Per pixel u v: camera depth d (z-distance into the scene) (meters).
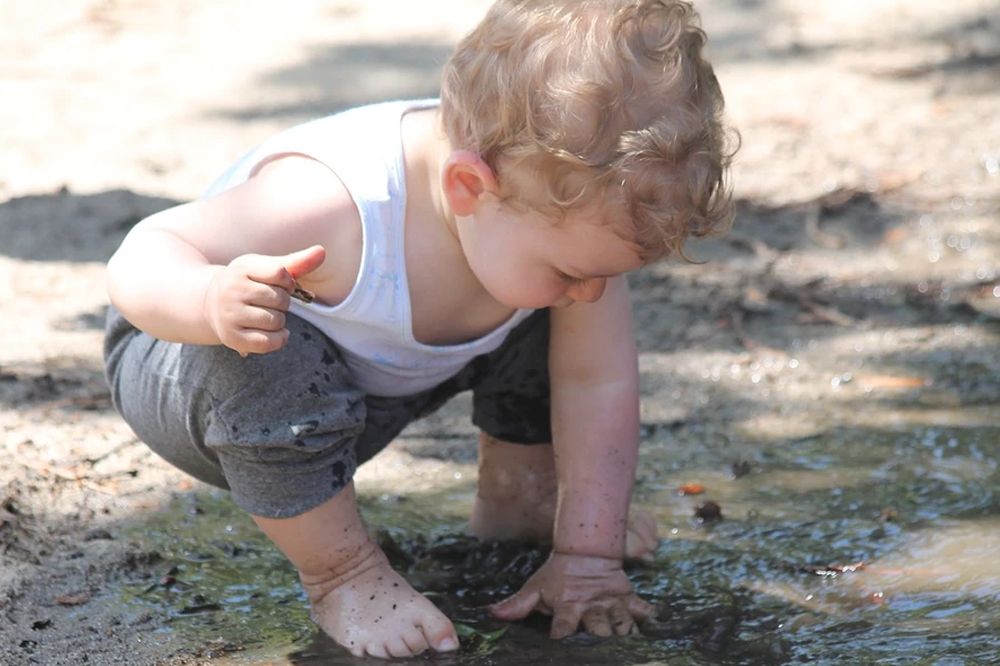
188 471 3.78
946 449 4.56
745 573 3.86
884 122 7.72
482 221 3.26
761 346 5.40
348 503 3.52
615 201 3.07
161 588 3.77
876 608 3.65
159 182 6.94
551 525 4.05
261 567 3.89
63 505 4.18
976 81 8.31
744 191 6.84
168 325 3.25
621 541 3.69
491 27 3.26
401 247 3.44
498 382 3.86
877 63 8.66
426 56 8.96
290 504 3.43
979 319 5.59
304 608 3.67
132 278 3.30
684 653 3.47
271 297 3.08
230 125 7.82
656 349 5.37
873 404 4.92
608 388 3.71
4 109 8.02
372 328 3.49
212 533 4.07
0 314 5.52
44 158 7.25
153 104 8.16
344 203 3.43
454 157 3.21
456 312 3.55
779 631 3.56
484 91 3.19
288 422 3.38
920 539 4.00
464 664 3.42
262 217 3.42
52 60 8.94
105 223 6.40
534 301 3.29
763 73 8.54
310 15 9.83
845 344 5.41
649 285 5.95
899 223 6.52
